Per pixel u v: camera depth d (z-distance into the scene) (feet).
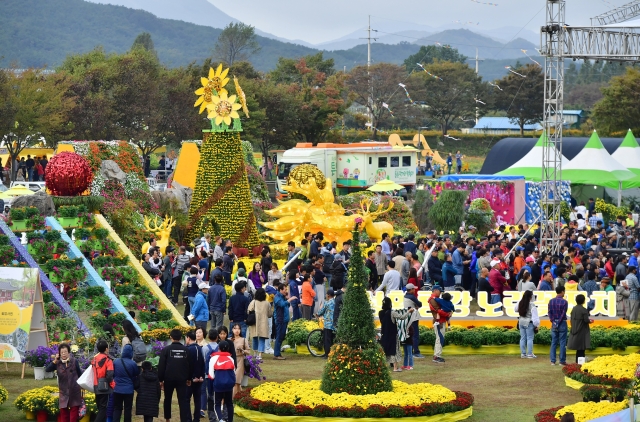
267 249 112.06
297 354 91.40
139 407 60.44
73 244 101.55
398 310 83.71
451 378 81.05
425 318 96.73
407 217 171.32
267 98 301.63
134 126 263.90
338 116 321.52
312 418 64.13
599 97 631.97
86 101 252.83
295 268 101.81
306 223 142.10
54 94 235.20
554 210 145.28
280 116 304.91
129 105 261.24
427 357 91.40
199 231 145.38
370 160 225.15
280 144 311.47
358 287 68.44
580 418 61.11
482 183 187.11
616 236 149.18
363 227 143.02
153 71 275.39
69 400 62.64
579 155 204.44
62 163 116.37
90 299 94.63
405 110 427.74
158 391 61.11
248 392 68.49
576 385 76.79
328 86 327.67
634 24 145.28
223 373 62.69
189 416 62.23
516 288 114.52
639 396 59.16
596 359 80.38
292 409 64.28
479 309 111.04
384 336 83.56
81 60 281.74
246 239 144.66
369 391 67.26
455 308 99.04
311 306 97.25
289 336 92.12
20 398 65.67
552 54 147.54
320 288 102.47
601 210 188.96
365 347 68.03
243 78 302.66
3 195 143.33
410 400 65.16
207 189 145.38
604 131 376.48
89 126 254.06
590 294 104.42
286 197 225.15
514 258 119.14
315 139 320.70
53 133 246.27
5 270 79.61
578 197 213.87
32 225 100.48
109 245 107.04
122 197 142.82
